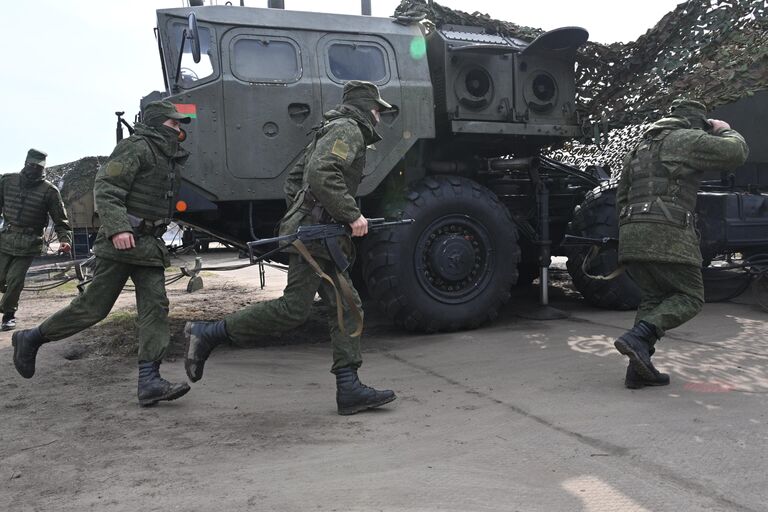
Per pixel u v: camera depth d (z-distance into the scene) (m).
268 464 2.30
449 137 5.32
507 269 5.05
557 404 2.95
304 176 2.99
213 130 4.40
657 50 6.02
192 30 3.94
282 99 4.56
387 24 5.01
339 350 2.94
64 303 7.68
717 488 2.00
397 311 4.76
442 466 2.25
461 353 4.15
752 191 6.07
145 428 2.74
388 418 2.85
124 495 2.04
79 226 16.09
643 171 3.31
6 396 3.28
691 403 2.89
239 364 4.02
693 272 3.22
